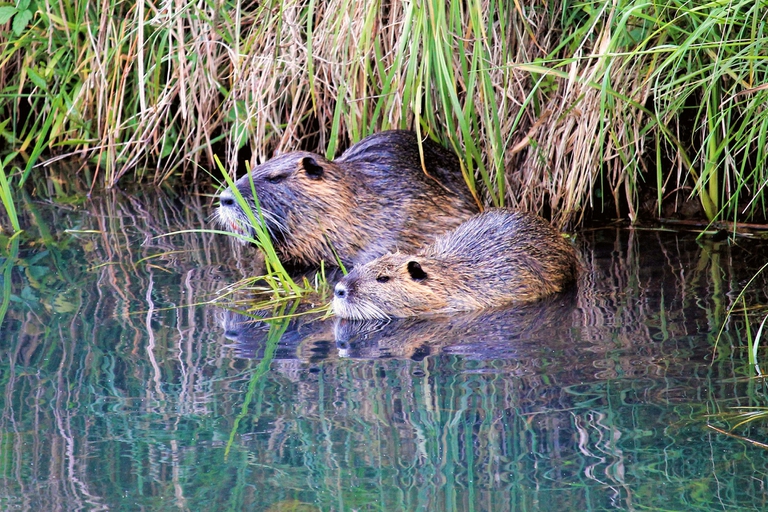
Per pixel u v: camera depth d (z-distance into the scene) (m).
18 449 8.05
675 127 15.19
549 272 12.46
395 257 12.33
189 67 17.25
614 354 9.91
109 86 18.12
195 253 13.95
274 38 15.88
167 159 18.42
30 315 11.28
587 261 13.41
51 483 7.51
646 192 15.53
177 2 16.28
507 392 9.05
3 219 15.52
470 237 12.81
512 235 12.69
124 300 11.90
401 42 13.51
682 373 9.34
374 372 9.64
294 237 14.01
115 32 17.33
